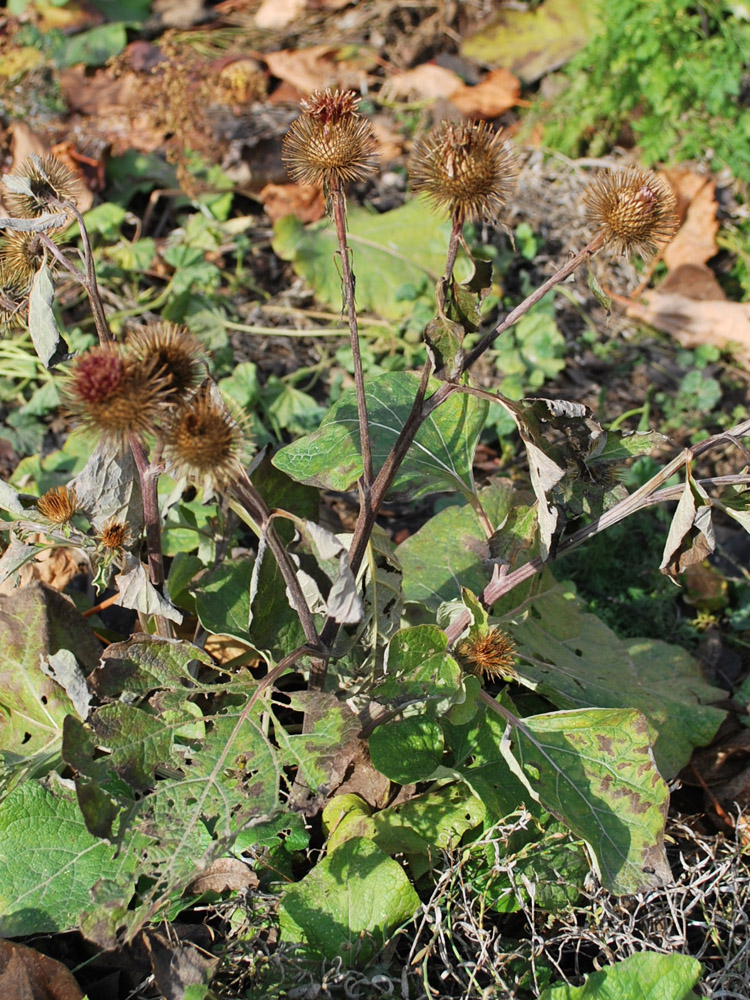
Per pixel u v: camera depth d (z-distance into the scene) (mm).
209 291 1185
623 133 1424
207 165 1307
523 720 759
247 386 1054
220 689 705
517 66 1506
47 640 772
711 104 1318
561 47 1508
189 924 747
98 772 670
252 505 695
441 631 725
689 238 1277
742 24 1415
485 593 766
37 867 721
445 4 1573
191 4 1636
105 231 1193
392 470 722
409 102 1480
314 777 685
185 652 710
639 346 1217
